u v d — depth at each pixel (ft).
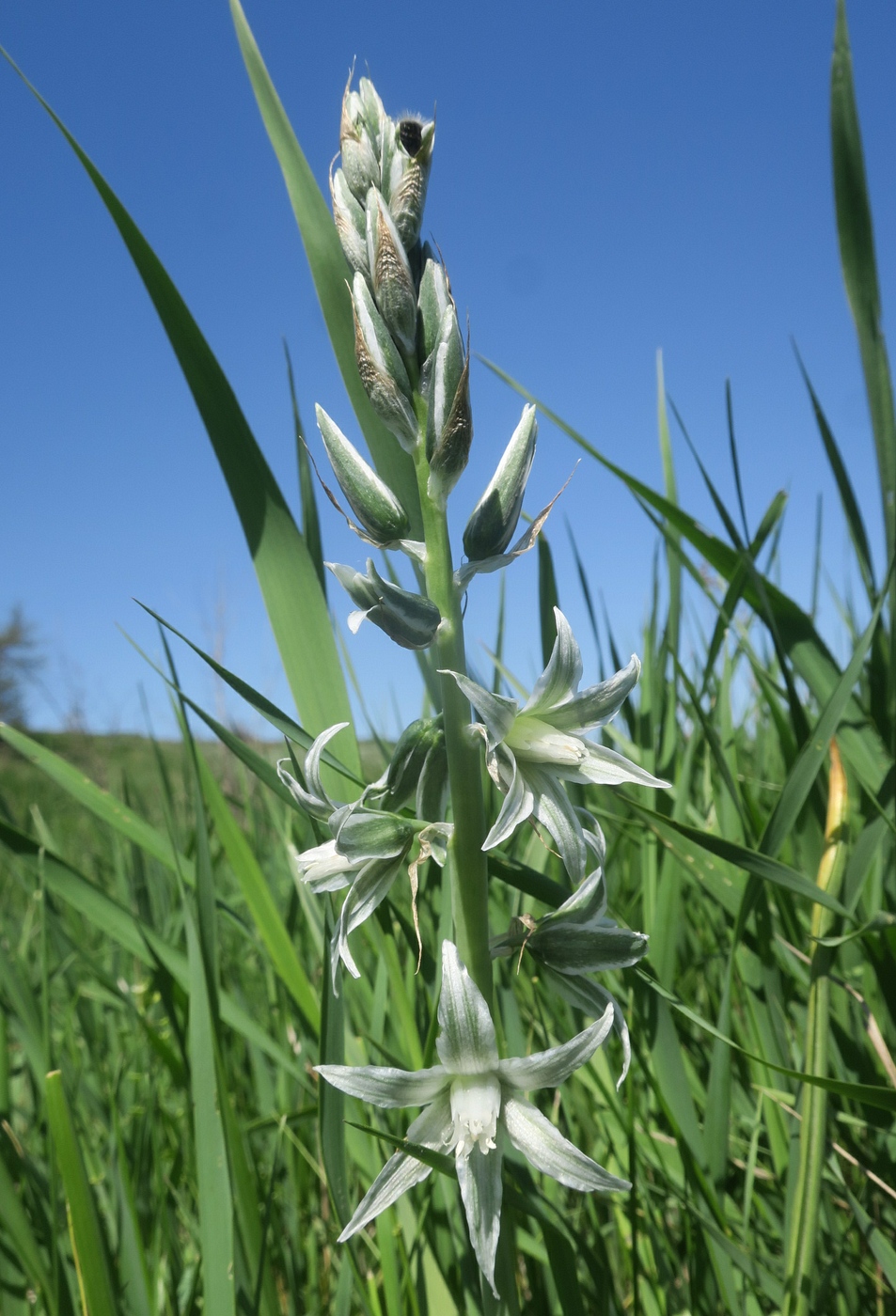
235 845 0.63
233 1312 0.47
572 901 0.48
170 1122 0.80
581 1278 0.64
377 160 0.49
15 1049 0.97
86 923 1.24
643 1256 0.65
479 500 0.47
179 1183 0.79
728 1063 0.56
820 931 0.53
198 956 0.52
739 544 0.64
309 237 0.61
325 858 0.47
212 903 0.53
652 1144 0.64
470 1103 0.42
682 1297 0.62
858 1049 0.64
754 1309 0.57
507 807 0.43
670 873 0.65
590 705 0.47
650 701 0.76
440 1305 0.56
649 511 0.69
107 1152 0.78
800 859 0.72
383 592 0.44
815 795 0.66
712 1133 0.57
